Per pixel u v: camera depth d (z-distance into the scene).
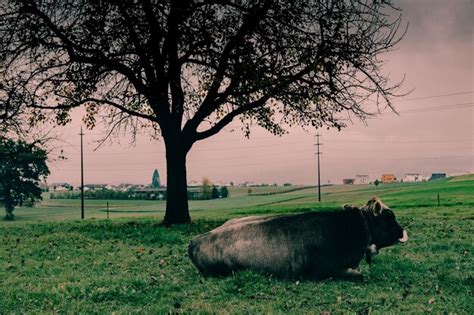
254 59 25.89
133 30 26.48
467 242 17.47
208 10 26.59
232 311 8.40
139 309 8.80
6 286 11.44
